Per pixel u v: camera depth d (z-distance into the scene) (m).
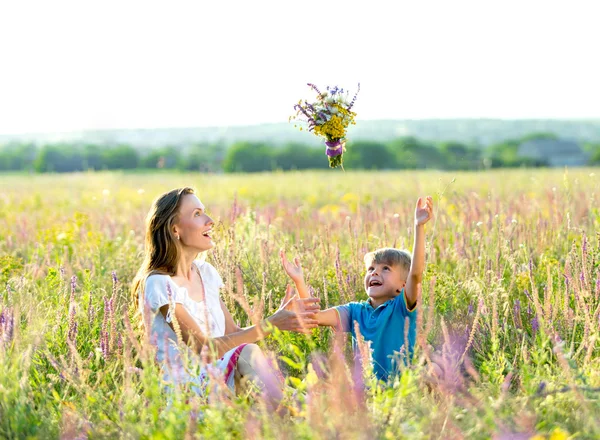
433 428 3.33
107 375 4.38
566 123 161.00
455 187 17.05
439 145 82.00
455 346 4.73
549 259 6.43
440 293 5.69
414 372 3.57
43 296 5.79
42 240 8.88
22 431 3.63
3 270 6.49
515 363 4.51
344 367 3.66
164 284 4.61
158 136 132.38
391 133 154.38
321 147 79.50
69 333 4.72
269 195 20.41
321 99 5.30
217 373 3.79
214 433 3.33
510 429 3.34
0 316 4.43
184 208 4.85
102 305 5.69
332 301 5.94
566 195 8.05
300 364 3.70
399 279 5.04
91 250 7.71
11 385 3.84
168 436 3.29
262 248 6.27
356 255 6.34
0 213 14.28
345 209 12.81
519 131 153.88
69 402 4.03
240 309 5.71
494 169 29.50
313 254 6.68
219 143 110.31
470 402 3.59
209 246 4.92
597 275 5.41
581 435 3.38
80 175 42.91
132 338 3.97
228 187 24.19
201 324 4.74
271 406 3.85
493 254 6.70
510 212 8.52
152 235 4.89
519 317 5.05
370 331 4.91
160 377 3.88
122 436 3.46
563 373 3.94
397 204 11.84
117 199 18.12
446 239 7.64
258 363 4.18
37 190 24.88
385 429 3.33
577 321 4.86
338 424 3.21
